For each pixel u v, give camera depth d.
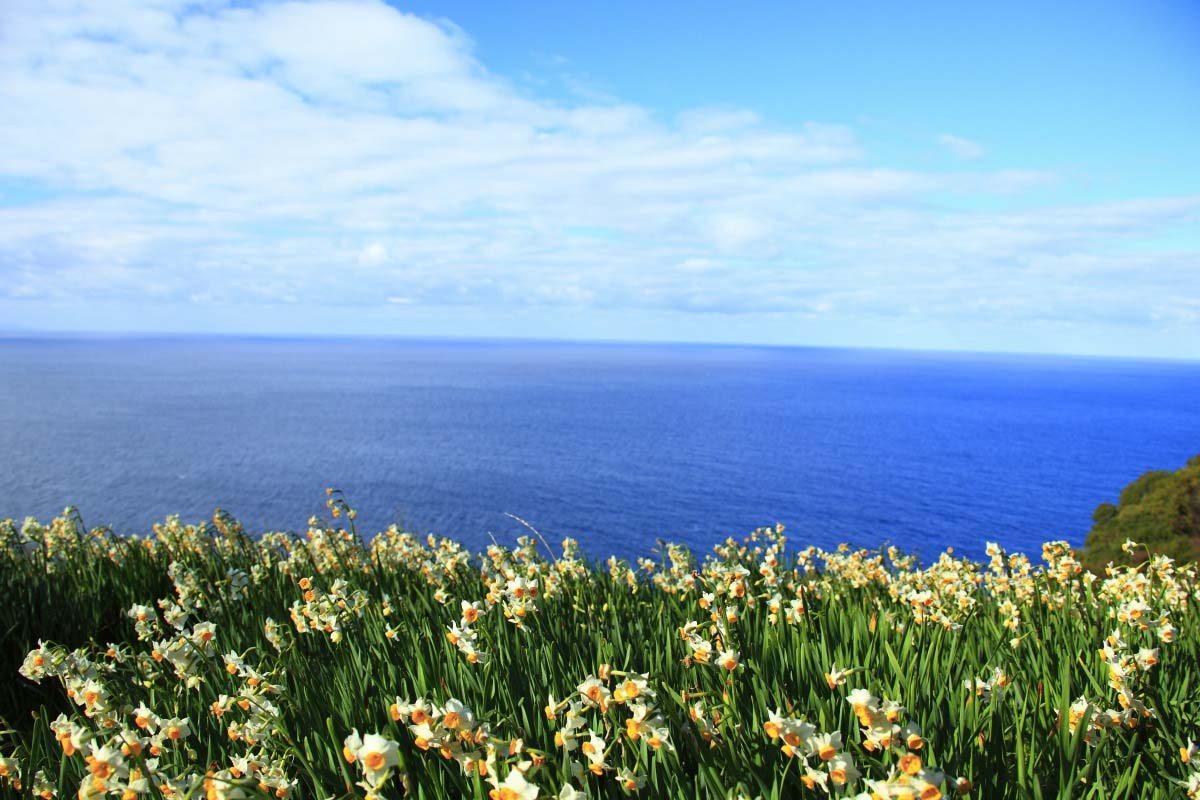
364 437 172.38
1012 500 114.69
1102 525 27.25
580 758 2.78
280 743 2.96
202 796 2.65
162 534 7.95
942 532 92.88
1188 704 3.21
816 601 5.05
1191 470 26.38
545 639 3.90
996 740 2.67
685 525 93.88
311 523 6.96
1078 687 3.36
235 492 108.94
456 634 3.31
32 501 101.88
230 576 5.21
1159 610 4.46
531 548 5.57
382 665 3.74
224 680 3.64
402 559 6.93
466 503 104.25
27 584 5.81
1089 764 2.58
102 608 6.00
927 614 4.38
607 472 130.38
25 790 2.95
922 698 3.06
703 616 4.48
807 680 3.30
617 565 5.76
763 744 2.70
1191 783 2.47
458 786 2.52
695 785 2.54
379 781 2.22
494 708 3.10
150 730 3.01
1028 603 4.96
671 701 2.96
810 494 114.94
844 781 2.26
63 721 2.98
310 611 4.14
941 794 2.05
